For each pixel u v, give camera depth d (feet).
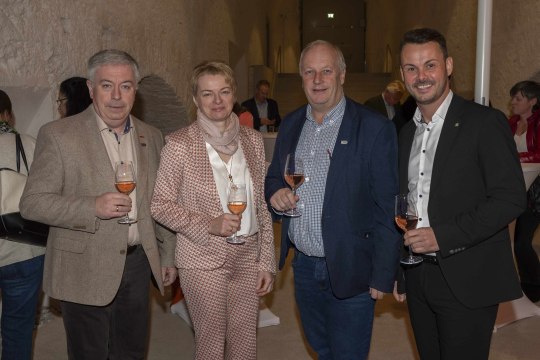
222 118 7.22
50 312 13.20
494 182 6.11
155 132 7.98
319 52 7.16
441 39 6.54
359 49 69.51
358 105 7.44
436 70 6.46
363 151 7.09
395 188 7.02
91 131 7.16
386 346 11.37
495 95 24.21
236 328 7.65
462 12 27.91
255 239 7.64
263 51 48.01
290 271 16.28
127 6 16.99
